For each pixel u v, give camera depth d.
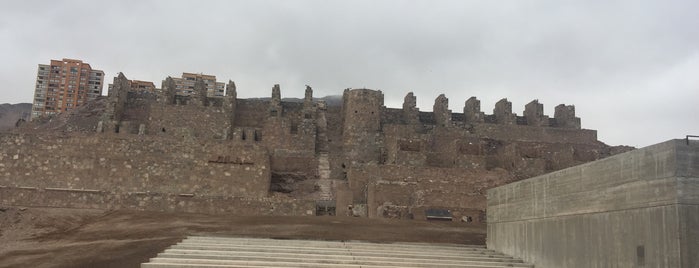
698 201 17.91
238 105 66.94
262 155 50.28
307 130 61.25
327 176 57.06
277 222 39.06
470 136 66.69
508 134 68.38
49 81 152.12
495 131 68.19
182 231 35.34
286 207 46.69
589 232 22.62
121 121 63.41
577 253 23.42
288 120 61.03
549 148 62.22
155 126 61.69
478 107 69.56
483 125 68.00
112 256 29.45
